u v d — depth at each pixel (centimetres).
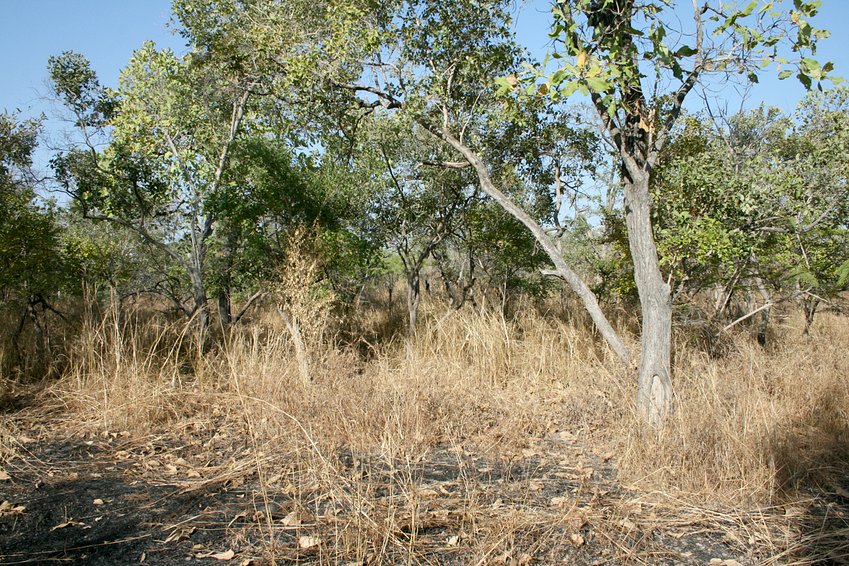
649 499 421
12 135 858
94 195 884
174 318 1016
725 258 709
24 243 819
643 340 553
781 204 739
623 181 584
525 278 1211
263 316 1188
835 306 930
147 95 842
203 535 363
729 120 919
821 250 771
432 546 349
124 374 683
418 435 539
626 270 1012
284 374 685
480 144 891
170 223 1048
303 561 333
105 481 455
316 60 718
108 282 926
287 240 832
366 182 925
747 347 770
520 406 627
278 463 485
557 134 936
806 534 370
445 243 1195
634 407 557
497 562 333
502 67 796
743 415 506
